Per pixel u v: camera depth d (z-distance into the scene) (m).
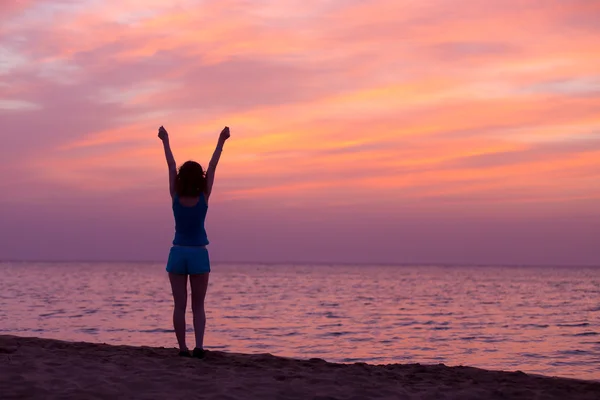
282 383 4.76
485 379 5.78
